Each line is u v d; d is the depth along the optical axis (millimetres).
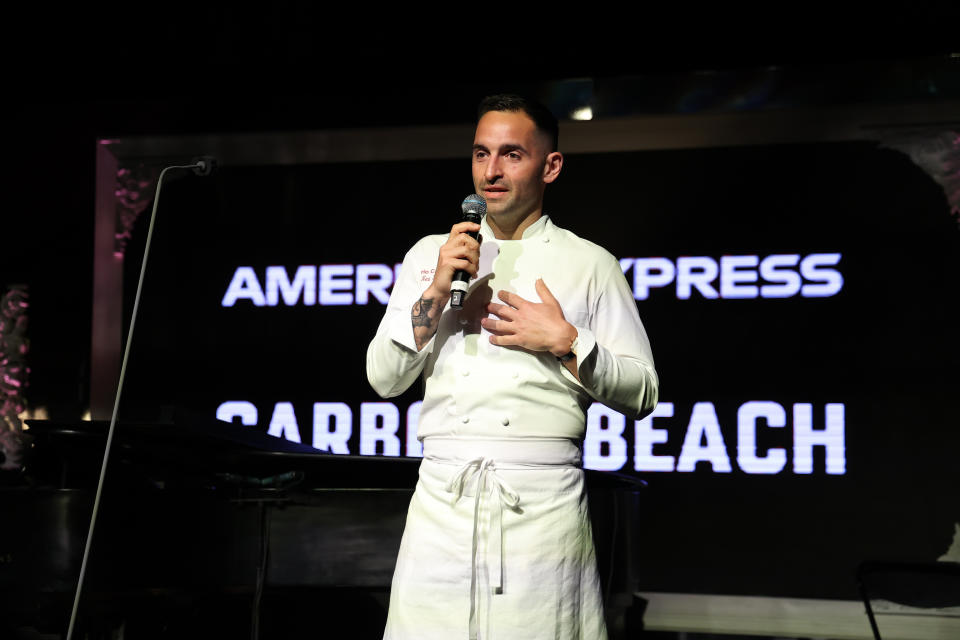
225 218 6176
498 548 2023
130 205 6254
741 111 5633
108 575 3334
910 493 5359
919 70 5484
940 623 5227
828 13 5520
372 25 5797
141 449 3184
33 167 6309
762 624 5371
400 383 2176
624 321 2219
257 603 3367
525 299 2129
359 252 6066
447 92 5938
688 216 5738
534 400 2086
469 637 2012
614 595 3633
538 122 2197
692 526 5516
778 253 5633
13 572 3344
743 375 5559
